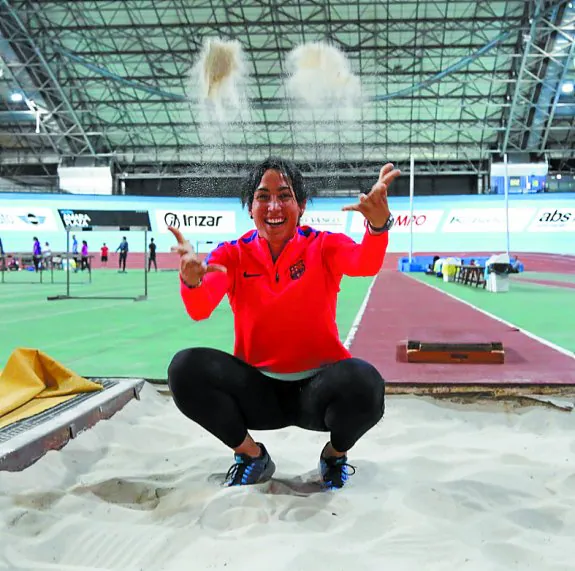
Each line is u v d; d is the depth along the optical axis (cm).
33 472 240
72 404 312
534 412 333
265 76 3469
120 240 3628
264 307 227
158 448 293
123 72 3497
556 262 3344
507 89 3534
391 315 866
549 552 177
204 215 3666
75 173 4012
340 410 218
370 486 235
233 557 173
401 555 174
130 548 184
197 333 681
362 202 196
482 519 201
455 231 3622
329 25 3134
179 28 3192
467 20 3061
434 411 341
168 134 3953
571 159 4094
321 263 227
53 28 3155
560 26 2938
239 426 232
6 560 171
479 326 717
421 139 3962
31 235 3503
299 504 215
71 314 909
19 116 3744
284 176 222
